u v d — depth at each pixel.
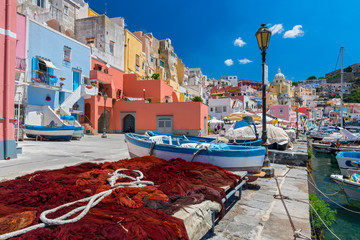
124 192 3.72
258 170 6.96
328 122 87.94
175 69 67.94
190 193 4.09
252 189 6.96
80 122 29.55
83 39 37.44
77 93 27.05
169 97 42.22
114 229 2.45
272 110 59.53
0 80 9.65
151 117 33.62
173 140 10.13
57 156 11.18
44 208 3.09
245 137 15.10
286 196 6.21
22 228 2.58
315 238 5.20
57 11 32.81
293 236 3.98
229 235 3.98
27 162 9.32
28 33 22.33
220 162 6.77
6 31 9.74
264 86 8.51
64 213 2.94
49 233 2.37
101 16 36.69
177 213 3.19
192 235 3.08
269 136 15.13
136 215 2.94
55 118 22.66
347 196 10.55
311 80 167.25
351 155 14.88
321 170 19.48
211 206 3.79
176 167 5.78
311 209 5.99
